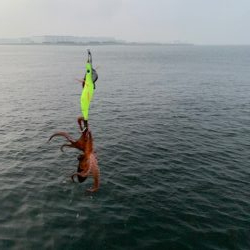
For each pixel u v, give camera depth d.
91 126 27.30
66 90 47.47
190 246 12.30
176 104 37.09
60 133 5.87
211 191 16.27
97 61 122.94
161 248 12.16
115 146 22.30
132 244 12.34
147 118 30.34
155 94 44.06
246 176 18.08
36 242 12.26
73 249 11.98
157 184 16.83
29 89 47.97
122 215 14.04
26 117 30.19
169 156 20.69
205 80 61.41
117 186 16.47
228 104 37.53
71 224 13.38
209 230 13.19
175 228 13.27
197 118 30.72
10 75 69.25
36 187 16.28
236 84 55.78
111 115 31.30
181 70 83.62
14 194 15.54
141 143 23.08
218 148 22.44
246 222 13.76
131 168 18.69
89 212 14.21
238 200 15.48
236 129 27.31
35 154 20.66
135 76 67.69
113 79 61.34
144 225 13.43
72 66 98.50
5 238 12.38
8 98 39.94
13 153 20.70
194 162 19.83
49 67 93.94
